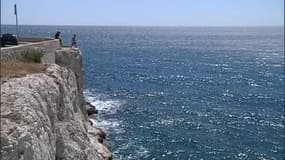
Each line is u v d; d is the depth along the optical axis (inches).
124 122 2123.5
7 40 1515.7
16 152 625.6
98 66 4712.1
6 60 1085.8
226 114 2399.1
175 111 2450.8
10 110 702.5
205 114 2390.5
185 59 5787.4
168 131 1990.7
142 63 5162.4
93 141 1449.3
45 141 762.8
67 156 938.7
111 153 1457.9
